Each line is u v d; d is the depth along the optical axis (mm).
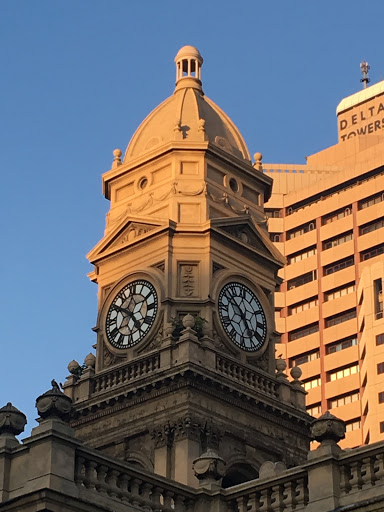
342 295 155375
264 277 72375
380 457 44781
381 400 141000
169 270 68812
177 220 70125
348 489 45125
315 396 151000
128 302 69938
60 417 46906
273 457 67188
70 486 45344
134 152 74812
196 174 71688
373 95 174750
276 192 166500
